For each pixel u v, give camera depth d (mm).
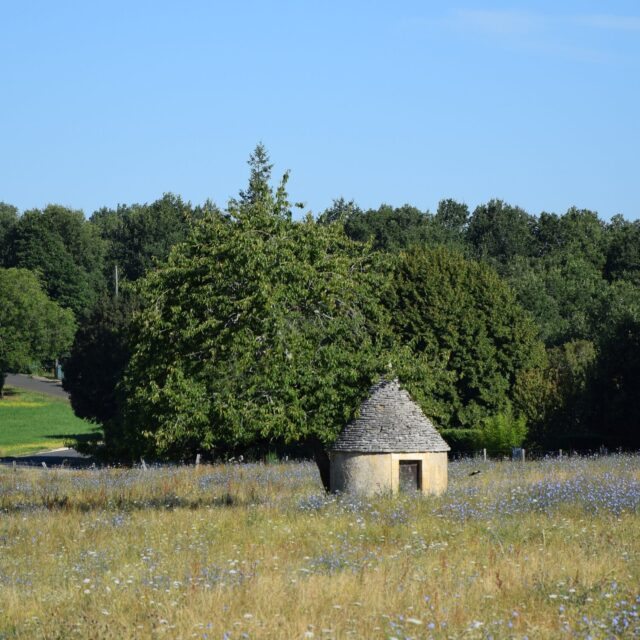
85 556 30672
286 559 28469
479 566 25625
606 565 24672
